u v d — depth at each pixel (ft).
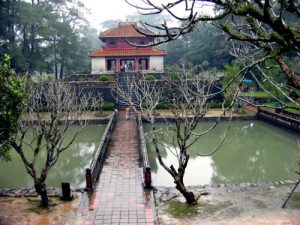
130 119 106.93
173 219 38.27
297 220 37.47
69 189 43.86
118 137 82.43
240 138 90.22
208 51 185.16
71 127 104.83
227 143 85.51
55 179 61.26
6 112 37.01
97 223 37.47
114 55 151.53
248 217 38.45
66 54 171.63
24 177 61.77
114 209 40.93
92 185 47.67
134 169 57.06
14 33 152.66
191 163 70.49
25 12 143.54
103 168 57.82
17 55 140.26
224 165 69.15
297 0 15.34
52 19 159.02
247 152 78.07
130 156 65.41
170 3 13.30
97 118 108.78
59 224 37.27
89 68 189.78
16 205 42.52
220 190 47.11
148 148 79.97
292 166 66.64
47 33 152.97
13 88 38.45
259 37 15.81
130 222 37.58
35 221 37.96
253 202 42.75
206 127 102.42
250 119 110.93
